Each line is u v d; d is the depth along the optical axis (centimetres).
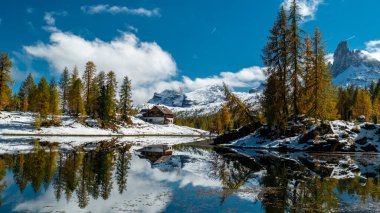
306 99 4166
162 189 1512
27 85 10144
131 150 3662
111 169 2097
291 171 2120
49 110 7075
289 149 3844
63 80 9112
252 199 1331
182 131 11719
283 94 4097
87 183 1608
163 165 2398
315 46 4181
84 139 5481
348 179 1814
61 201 1241
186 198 1331
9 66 6556
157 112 13025
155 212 1109
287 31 4050
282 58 4122
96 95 8700
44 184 1559
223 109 7625
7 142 4041
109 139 5912
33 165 2144
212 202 1269
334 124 4084
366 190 1517
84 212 1095
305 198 1352
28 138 5028
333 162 2638
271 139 4194
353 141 3775
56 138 5394
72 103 8038
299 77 4138
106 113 8225
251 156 3127
